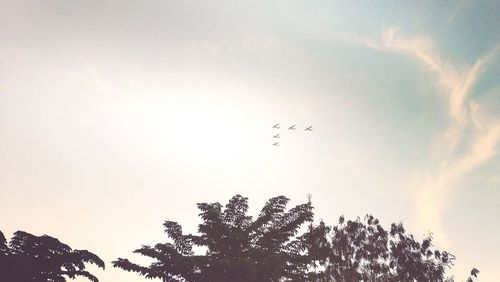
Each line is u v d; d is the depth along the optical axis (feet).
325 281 81.41
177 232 70.08
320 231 84.89
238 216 71.92
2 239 66.28
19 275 63.93
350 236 92.58
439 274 83.87
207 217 69.36
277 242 68.74
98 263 72.59
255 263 62.23
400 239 91.86
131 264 62.69
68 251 71.15
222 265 58.54
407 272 85.66
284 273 63.98
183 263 61.72
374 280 86.48
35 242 69.15
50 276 67.26
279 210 70.69
